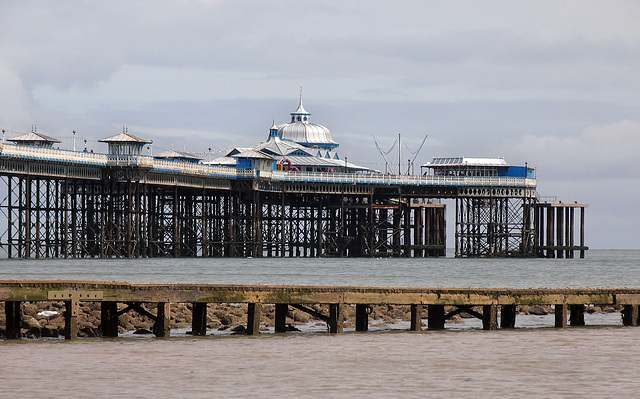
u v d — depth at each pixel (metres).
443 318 114.19
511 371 83.56
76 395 72.75
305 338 103.06
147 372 81.69
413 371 83.19
